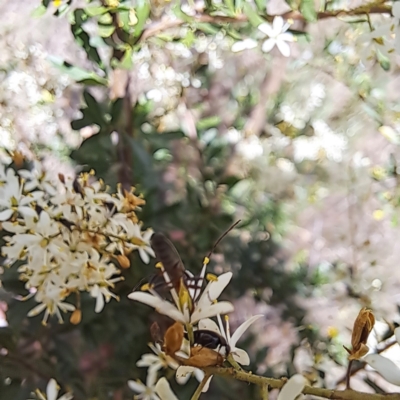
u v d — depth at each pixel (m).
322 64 0.18
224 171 0.16
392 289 0.18
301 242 0.21
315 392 0.06
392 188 0.19
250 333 0.15
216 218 0.15
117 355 0.13
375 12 0.11
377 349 0.12
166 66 0.17
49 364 0.13
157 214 0.13
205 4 0.12
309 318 0.17
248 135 0.19
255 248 0.16
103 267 0.09
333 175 0.21
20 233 0.09
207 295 0.07
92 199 0.09
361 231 0.21
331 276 0.18
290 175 0.20
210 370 0.06
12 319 0.12
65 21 0.18
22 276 0.09
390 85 0.18
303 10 0.11
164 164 0.15
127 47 0.11
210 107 0.20
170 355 0.06
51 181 0.10
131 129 0.13
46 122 0.18
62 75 0.18
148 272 0.12
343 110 0.21
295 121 0.21
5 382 0.13
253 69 0.20
